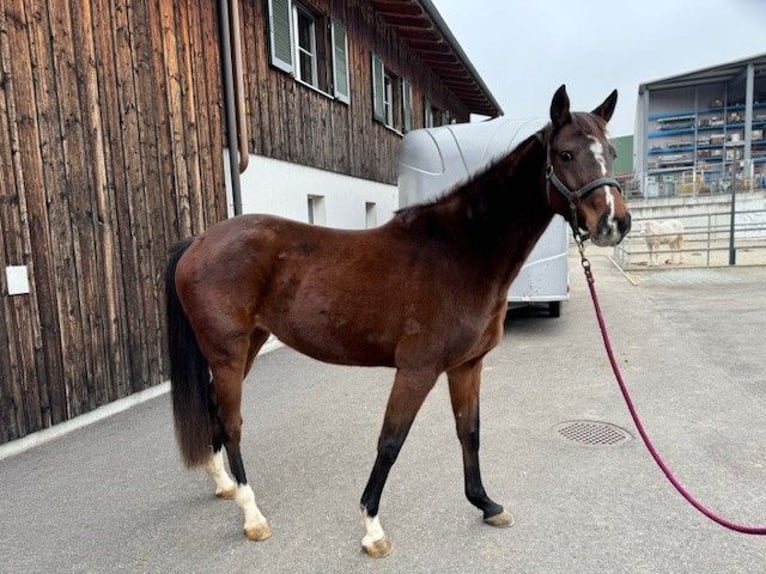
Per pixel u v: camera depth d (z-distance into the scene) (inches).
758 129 1101.7
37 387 148.4
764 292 372.2
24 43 143.5
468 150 256.5
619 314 315.3
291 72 283.7
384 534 96.8
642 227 631.8
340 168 350.9
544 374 202.5
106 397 170.7
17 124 141.6
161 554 97.8
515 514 106.2
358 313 96.1
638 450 133.1
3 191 138.2
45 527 107.9
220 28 221.5
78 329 160.4
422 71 540.7
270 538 101.8
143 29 183.8
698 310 316.8
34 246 146.6
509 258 95.0
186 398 109.0
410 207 102.0
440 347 93.3
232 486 118.3
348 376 212.2
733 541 94.8
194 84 209.3
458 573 89.2
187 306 107.3
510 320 307.4
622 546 94.5
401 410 94.1
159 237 191.8
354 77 372.2
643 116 1141.7
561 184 85.0
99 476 130.0
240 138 233.5
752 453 129.0
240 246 104.2
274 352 259.0
